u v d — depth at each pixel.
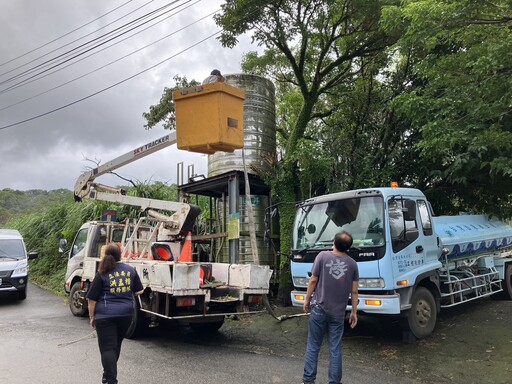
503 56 6.59
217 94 5.16
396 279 6.70
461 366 5.97
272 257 12.19
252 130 12.19
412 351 6.71
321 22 12.09
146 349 7.05
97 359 6.41
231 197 11.00
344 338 7.62
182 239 8.64
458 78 7.93
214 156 12.30
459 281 8.28
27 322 9.54
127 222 9.70
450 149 8.99
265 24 11.47
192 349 7.08
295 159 11.12
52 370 5.87
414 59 11.43
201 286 7.21
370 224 6.96
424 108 8.68
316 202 7.82
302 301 7.43
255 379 5.52
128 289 5.11
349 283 5.12
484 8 6.50
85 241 10.37
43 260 18.23
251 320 9.28
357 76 13.46
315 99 12.41
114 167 9.45
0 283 12.41
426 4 7.16
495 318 8.25
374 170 11.50
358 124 12.62
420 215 7.62
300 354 6.80
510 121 7.97
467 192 11.24
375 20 11.55
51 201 22.25
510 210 10.66
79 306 10.20
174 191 16.97
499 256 10.18
